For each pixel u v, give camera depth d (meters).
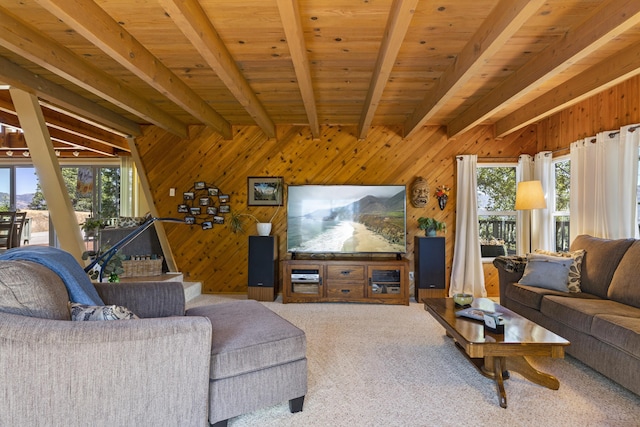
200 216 5.14
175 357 1.54
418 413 2.01
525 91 3.13
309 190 4.96
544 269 3.38
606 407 2.07
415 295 4.85
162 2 1.83
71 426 1.40
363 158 5.09
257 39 2.60
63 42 2.65
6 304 1.41
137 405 1.49
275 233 5.12
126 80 3.40
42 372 1.36
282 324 2.13
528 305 3.26
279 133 5.12
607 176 3.48
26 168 7.70
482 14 2.28
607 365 2.34
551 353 2.07
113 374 1.44
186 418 1.58
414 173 5.09
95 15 2.14
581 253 3.35
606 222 3.48
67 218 3.62
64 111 3.93
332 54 2.84
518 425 1.90
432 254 4.68
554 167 4.62
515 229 5.13
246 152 5.12
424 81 3.44
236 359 1.82
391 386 2.33
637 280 2.69
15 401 1.34
